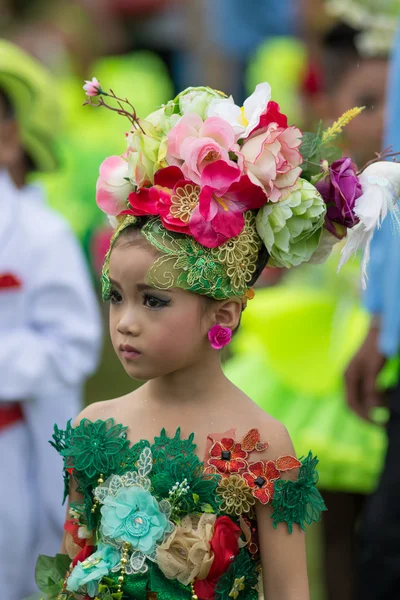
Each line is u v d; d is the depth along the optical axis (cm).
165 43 1906
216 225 480
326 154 512
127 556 487
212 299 493
